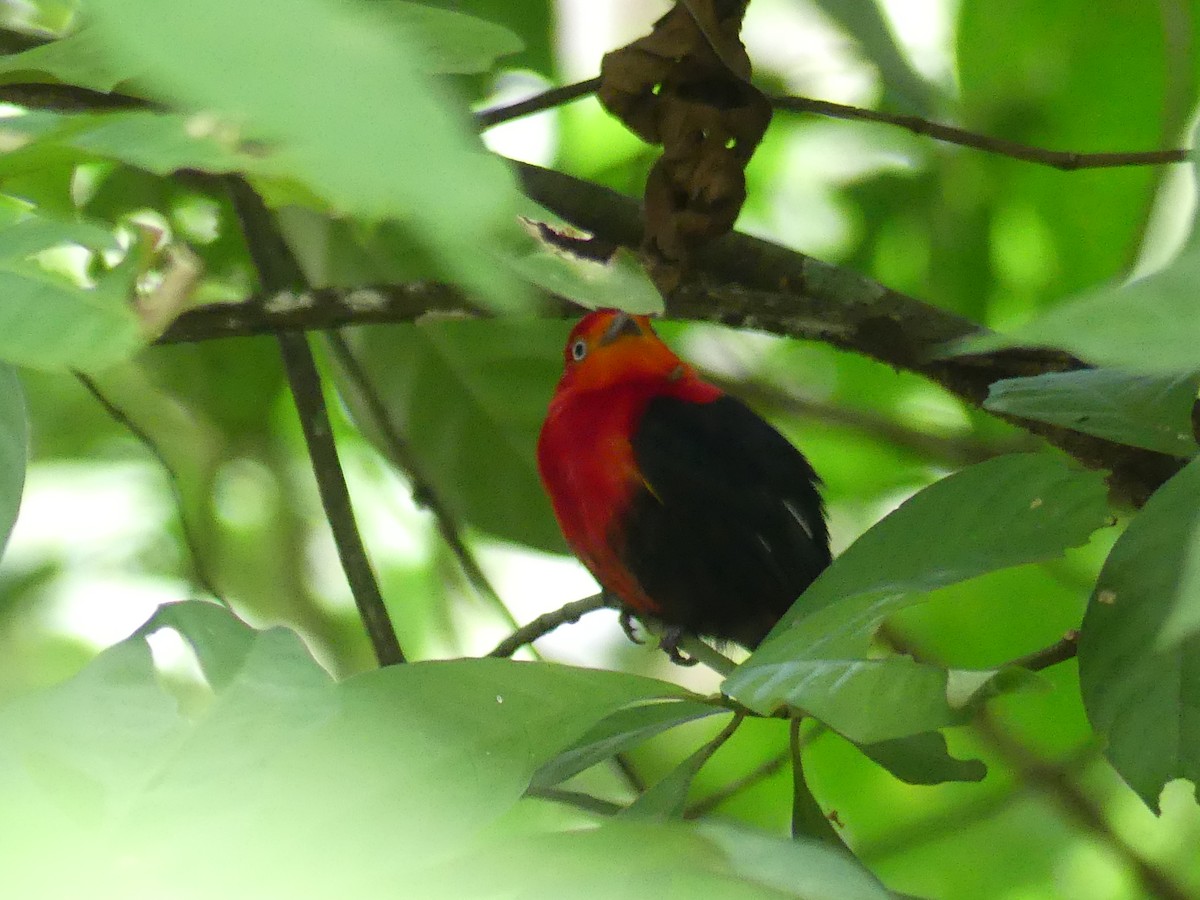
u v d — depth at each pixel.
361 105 0.86
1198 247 1.09
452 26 1.84
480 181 0.89
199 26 0.84
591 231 6.49
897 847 8.42
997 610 8.77
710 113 5.23
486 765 2.40
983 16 8.24
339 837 1.92
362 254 7.47
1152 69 8.16
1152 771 3.06
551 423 8.03
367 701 2.34
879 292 6.25
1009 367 6.07
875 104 9.12
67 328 1.70
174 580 9.50
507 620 7.84
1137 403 3.66
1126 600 3.15
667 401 8.12
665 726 3.43
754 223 9.47
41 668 9.37
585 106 9.44
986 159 8.66
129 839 1.72
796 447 8.90
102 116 1.77
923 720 2.44
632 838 1.82
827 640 2.62
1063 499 3.07
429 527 9.54
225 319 6.21
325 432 6.82
